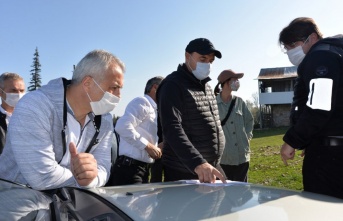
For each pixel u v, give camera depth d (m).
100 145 2.45
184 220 1.29
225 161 4.92
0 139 4.34
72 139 2.22
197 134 3.15
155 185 2.05
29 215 1.45
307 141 2.54
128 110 3.95
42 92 2.12
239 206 1.46
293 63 2.97
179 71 3.22
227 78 4.95
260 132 32.50
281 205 1.49
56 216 1.38
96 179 2.19
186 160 2.62
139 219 1.31
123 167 3.96
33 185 2.04
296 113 2.76
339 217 1.38
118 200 1.56
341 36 2.60
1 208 1.49
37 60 27.39
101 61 2.15
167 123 2.93
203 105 3.21
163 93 3.06
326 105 2.35
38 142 2.03
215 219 1.30
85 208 1.51
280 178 8.34
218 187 1.90
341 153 2.45
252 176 8.91
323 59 2.40
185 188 1.87
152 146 3.95
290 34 2.84
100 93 2.17
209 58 3.22
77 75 2.17
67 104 2.20
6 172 2.19
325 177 2.50
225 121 4.93
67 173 2.13
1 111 4.46
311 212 1.42
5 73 4.53
